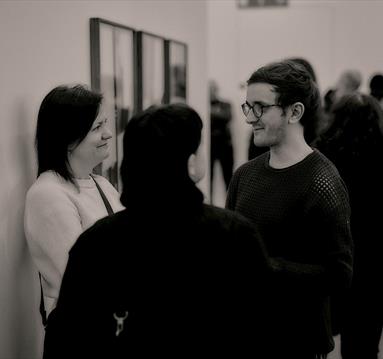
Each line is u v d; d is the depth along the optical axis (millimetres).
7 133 2180
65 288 1368
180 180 1313
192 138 1333
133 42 3379
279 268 1693
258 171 1971
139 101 3465
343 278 1749
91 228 1369
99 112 2188
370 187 2717
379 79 5043
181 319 1320
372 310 2914
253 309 1343
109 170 3045
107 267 1328
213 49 8703
